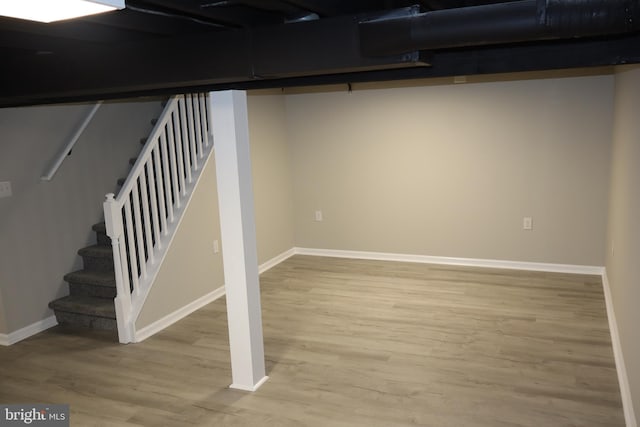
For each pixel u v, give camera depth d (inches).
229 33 98.3
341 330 175.5
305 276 237.1
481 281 219.6
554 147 220.2
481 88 226.8
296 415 126.1
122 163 211.0
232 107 125.6
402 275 232.5
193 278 197.9
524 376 139.9
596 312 181.8
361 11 91.1
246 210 132.3
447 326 175.0
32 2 44.6
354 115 252.1
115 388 141.9
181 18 88.1
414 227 250.2
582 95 212.7
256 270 137.9
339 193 262.1
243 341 136.9
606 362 145.9
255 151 240.7
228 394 137.2
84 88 115.3
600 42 89.8
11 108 166.9
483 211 236.1
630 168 137.6
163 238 186.1
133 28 89.5
